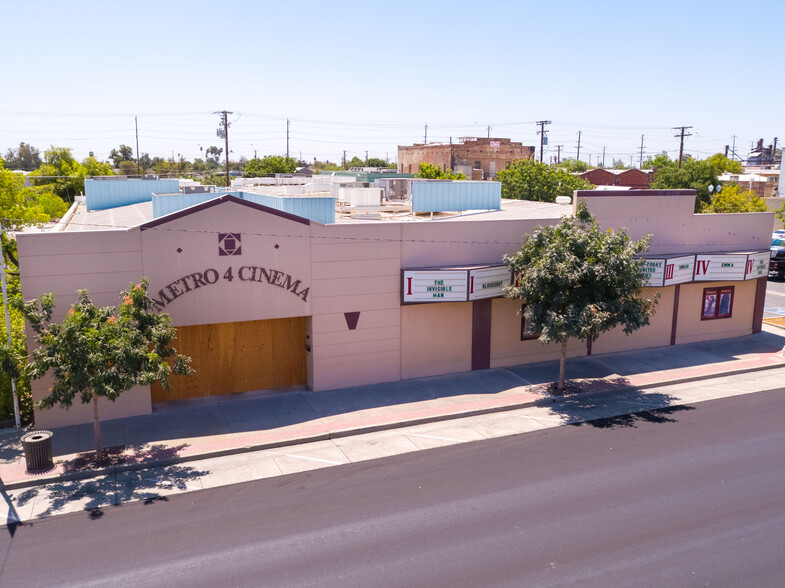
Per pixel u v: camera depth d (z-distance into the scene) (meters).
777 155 136.75
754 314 28.61
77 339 14.37
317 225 19.58
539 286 19.44
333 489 14.17
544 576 10.73
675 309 26.52
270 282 19.23
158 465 15.44
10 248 22.67
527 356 23.86
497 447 16.61
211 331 19.80
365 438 17.28
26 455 14.73
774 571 10.95
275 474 15.02
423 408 19.17
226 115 65.56
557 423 18.38
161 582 10.62
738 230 27.00
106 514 13.04
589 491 13.97
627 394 21.08
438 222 21.34
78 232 16.86
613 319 19.41
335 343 20.55
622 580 10.63
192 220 18.00
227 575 10.80
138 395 18.34
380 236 20.53
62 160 69.00
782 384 22.34
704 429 17.86
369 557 11.33
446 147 84.38
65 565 11.15
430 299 21.03
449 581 10.59
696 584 10.56
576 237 19.55
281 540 11.95
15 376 15.64
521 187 59.09
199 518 12.85
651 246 25.17
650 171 88.31
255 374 20.61
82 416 17.81
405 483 14.45
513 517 12.80
